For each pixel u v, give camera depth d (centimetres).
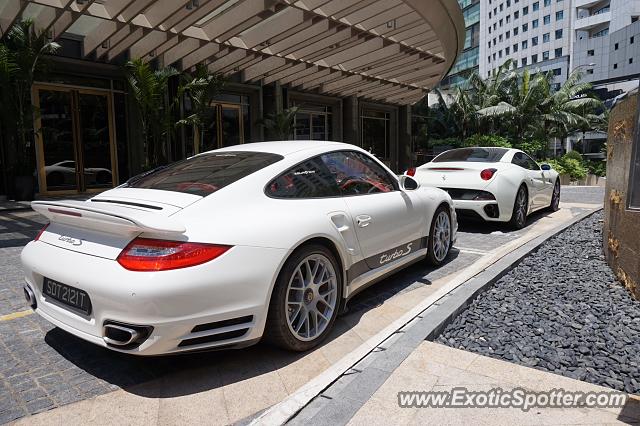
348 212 346
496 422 214
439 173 707
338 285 327
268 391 256
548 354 293
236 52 1241
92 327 255
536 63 8606
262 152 352
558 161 2312
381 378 253
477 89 3023
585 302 387
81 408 240
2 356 298
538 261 512
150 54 1153
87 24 1114
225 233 262
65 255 272
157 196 295
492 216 673
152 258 242
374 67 1479
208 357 296
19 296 409
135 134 1252
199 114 1238
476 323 342
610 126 506
